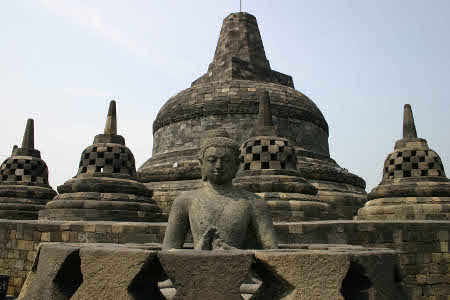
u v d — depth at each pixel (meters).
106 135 20.58
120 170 19.78
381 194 18.73
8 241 15.18
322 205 17.95
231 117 25.56
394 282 6.59
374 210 18.22
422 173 18.75
